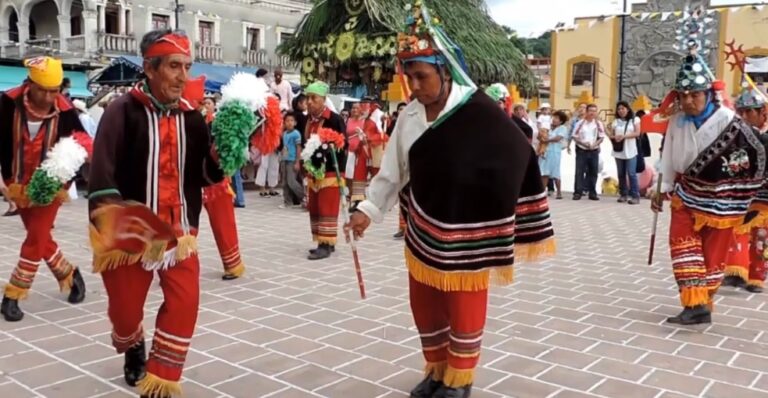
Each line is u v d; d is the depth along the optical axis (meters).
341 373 4.23
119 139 3.25
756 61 29.81
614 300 5.96
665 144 5.29
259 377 4.16
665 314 5.53
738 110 6.15
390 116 11.93
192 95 3.74
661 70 34.28
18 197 5.09
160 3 32.59
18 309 5.28
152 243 3.13
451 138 3.35
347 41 13.58
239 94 3.53
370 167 9.05
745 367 4.36
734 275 6.38
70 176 4.88
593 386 4.03
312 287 6.38
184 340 3.42
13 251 7.93
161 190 3.39
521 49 21.58
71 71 21.09
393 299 5.95
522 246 3.71
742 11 30.41
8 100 4.98
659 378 4.16
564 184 17.12
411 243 3.57
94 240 3.04
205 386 4.01
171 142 3.40
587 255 8.01
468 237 3.41
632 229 10.09
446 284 3.43
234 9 35.12
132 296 3.43
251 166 15.52
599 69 35.66
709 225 5.05
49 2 32.47
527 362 4.42
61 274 5.64
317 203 7.69
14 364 4.34
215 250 8.09
